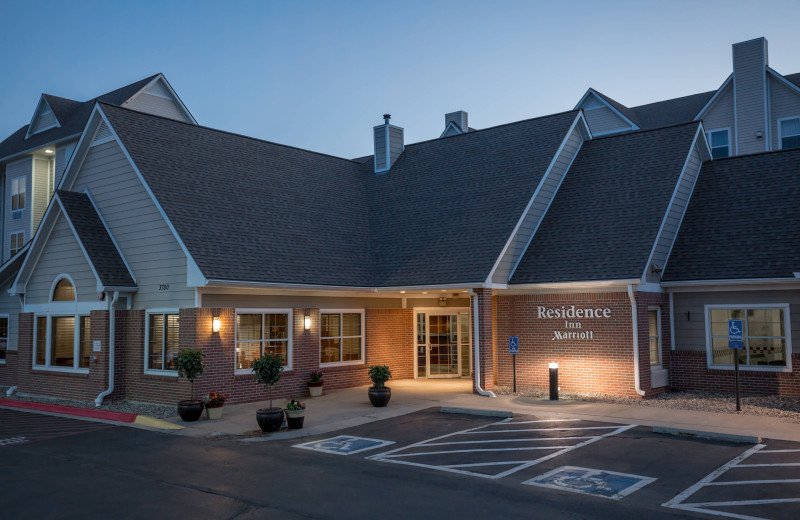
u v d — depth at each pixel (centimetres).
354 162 2811
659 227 1833
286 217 2098
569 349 1866
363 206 2464
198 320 1656
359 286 1986
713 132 3152
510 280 1927
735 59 3059
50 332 2005
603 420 1446
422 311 2303
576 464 1077
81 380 1869
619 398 1736
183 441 1330
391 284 1983
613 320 1788
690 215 2048
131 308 1848
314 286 1856
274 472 1059
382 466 1090
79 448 1270
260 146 2423
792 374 1709
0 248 3569
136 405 1761
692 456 1122
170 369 1739
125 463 1138
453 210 2186
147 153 1912
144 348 1791
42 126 3481
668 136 2166
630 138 2259
